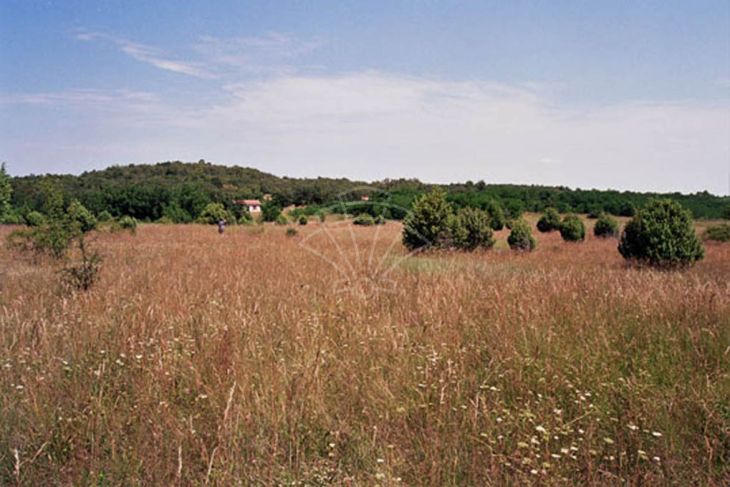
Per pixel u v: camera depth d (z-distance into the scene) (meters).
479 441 3.62
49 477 3.37
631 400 4.14
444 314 6.71
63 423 3.89
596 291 8.03
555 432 3.78
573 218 27.94
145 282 9.36
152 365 4.93
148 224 46.50
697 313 6.53
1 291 8.61
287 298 7.89
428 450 3.60
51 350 5.30
